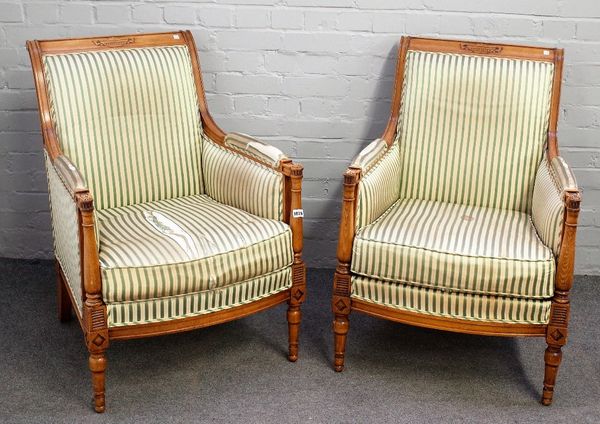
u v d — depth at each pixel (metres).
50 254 3.09
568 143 2.90
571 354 2.54
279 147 2.96
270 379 2.39
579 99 2.84
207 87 2.89
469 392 2.35
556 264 2.16
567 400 2.32
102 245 2.16
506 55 2.61
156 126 2.54
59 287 2.58
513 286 2.16
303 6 2.78
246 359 2.49
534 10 2.75
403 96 2.64
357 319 2.73
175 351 2.52
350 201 2.23
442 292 2.22
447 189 2.63
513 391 2.36
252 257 2.23
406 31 2.80
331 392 2.33
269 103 2.91
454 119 2.60
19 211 3.02
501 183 2.59
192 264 2.13
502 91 2.57
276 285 2.33
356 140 2.95
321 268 3.09
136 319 2.13
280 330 2.66
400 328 2.68
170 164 2.58
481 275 2.17
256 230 2.27
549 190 2.31
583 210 2.99
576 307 2.83
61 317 2.64
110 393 2.30
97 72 2.46
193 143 2.61
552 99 2.59
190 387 2.34
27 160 2.95
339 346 2.40
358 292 2.31
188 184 2.62
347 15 2.78
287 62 2.85
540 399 2.32
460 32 2.79
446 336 2.64
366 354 2.52
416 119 2.62
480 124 2.59
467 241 2.22
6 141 2.92
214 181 2.57
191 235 2.21
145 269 2.09
